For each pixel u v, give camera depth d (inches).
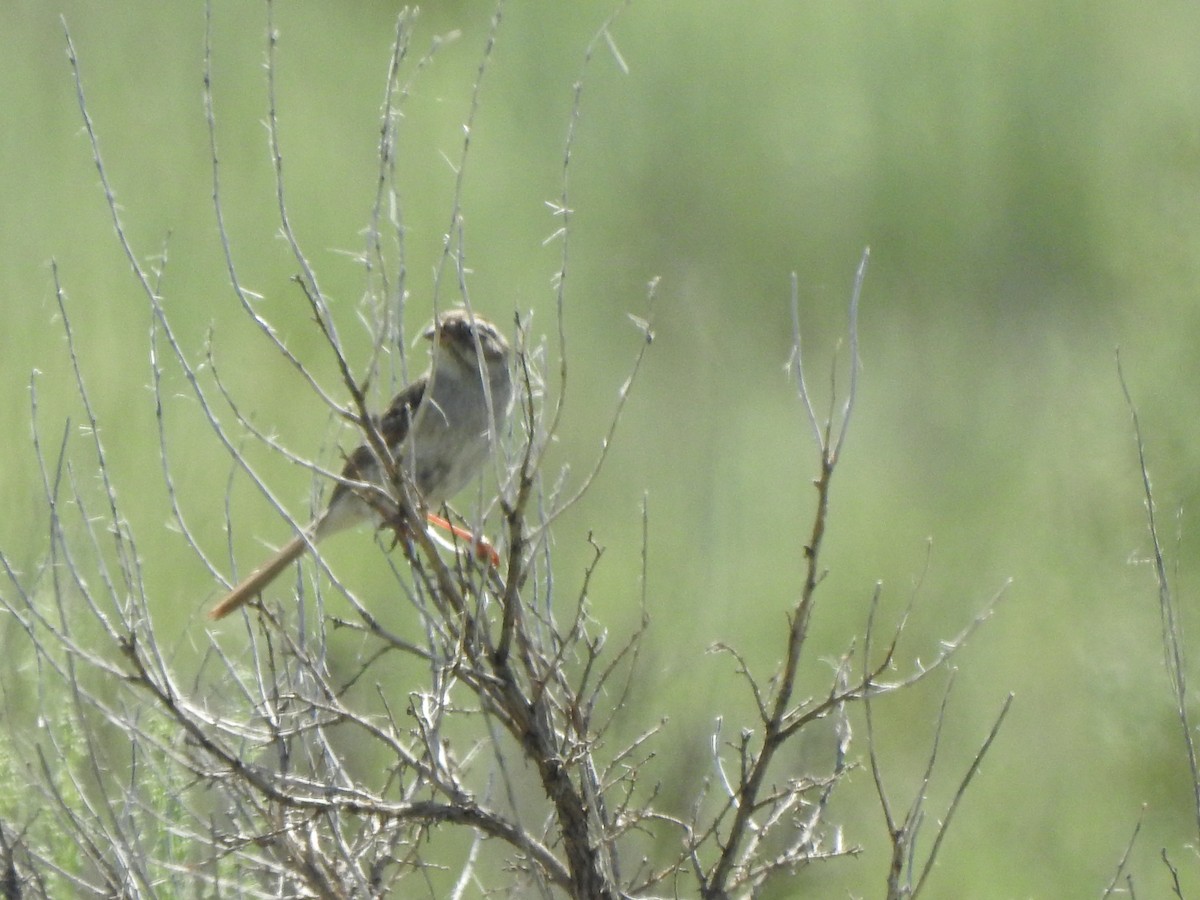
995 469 718.5
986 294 954.1
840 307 947.3
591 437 682.2
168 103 893.2
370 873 264.7
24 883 254.7
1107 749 497.4
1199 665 467.2
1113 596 517.0
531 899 303.6
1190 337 536.1
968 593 604.7
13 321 564.7
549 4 1110.4
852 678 525.0
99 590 338.0
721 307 900.6
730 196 1015.6
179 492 490.0
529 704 253.0
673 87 1065.5
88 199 748.0
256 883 284.4
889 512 684.7
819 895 418.9
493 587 261.0
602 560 555.8
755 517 662.5
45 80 885.8
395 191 248.5
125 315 611.8
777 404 810.8
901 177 1019.9
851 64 1091.9
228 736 277.4
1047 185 994.7
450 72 1063.6
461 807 245.1
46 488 251.4
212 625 360.8
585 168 1012.5
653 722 394.6
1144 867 470.0
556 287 273.1
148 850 277.1
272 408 577.3
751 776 248.4
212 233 735.7
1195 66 723.4
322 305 242.1
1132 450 529.3
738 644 532.1
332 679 312.0
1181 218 565.3
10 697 293.9
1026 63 1058.7
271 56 245.6
